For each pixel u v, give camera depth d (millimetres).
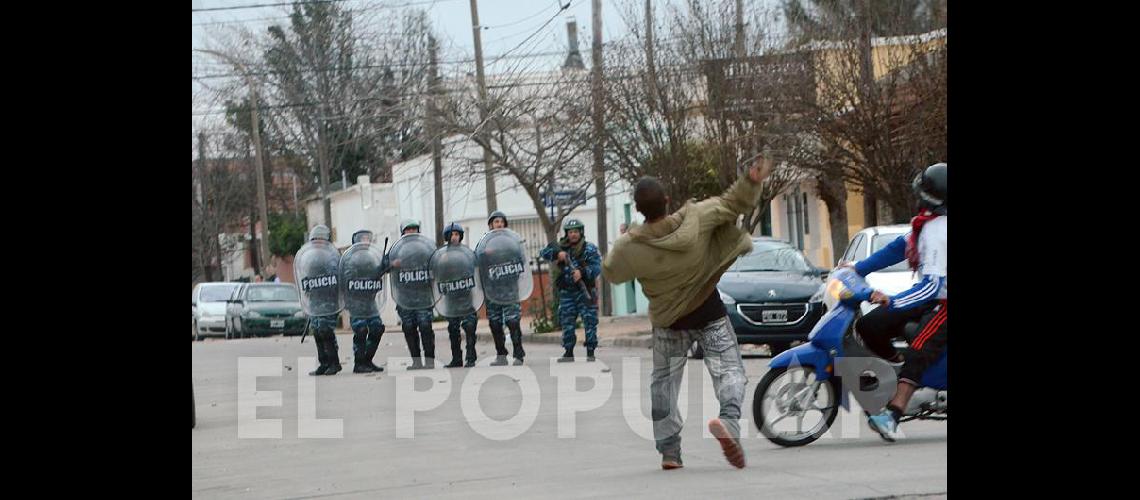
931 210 10805
